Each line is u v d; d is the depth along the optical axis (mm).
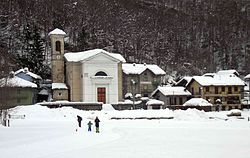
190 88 117312
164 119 82125
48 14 187875
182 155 32906
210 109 103438
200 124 70375
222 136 49062
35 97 106562
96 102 98188
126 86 122250
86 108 94812
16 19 178250
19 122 67750
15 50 152375
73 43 173250
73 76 106438
